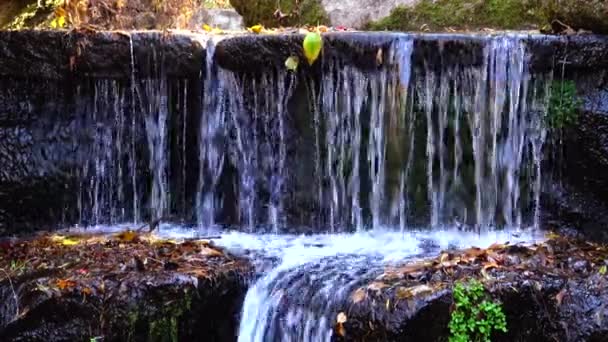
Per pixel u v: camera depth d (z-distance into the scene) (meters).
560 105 4.98
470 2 6.89
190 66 5.14
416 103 5.00
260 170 5.24
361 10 7.24
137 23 7.45
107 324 3.88
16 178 5.11
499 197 5.10
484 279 3.86
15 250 4.62
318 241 4.97
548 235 4.96
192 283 4.03
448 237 5.01
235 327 4.23
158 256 4.43
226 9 8.96
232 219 5.31
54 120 5.21
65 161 5.24
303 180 5.20
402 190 5.11
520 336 3.81
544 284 3.86
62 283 3.94
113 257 4.39
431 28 6.95
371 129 5.06
